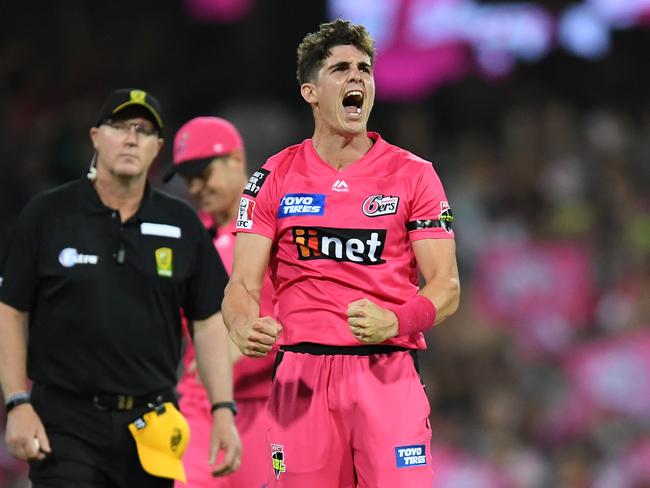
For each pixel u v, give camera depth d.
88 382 17.73
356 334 14.38
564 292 46.00
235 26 58.66
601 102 57.56
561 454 37.88
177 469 18.02
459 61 56.41
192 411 21.55
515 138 54.94
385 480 15.21
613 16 56.12
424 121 56.16
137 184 18.33
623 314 43.31
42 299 18.00
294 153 16.19
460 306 44.47
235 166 21.94
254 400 21.28
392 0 55.78
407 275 15.77
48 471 17.66
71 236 17.98
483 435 38.88
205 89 58.09
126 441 17.94
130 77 57.16
